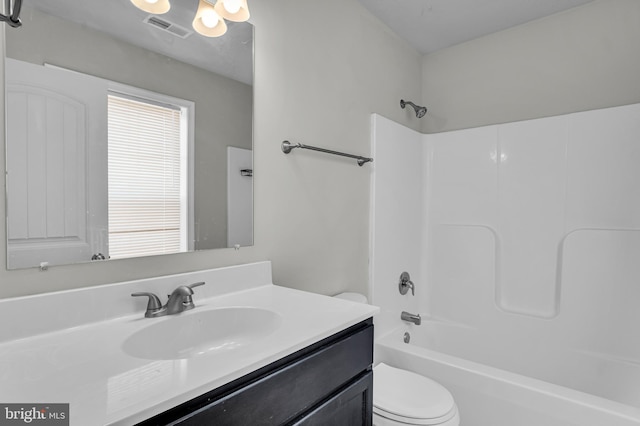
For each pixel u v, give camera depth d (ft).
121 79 3.40
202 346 3.37
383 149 6.98
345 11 6.18
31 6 2.88
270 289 4.34
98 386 1.97
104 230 3.28
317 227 5.54
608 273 6.22
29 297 2.77
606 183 6.40
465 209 7.96
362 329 3.40
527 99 7.48
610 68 6.61
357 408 3.28
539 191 7.07
